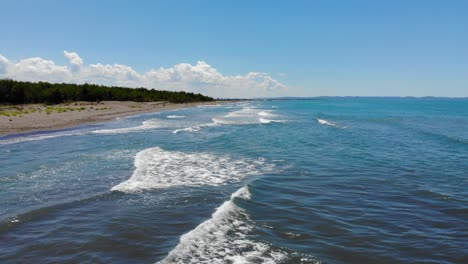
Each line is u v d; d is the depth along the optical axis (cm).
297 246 773
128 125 3734
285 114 6506
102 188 1234
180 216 959
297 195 1186
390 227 899
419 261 712
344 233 855
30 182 1308
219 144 2403
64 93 7894
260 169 1608
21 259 702
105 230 848
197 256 715
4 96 6625
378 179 1429
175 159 1816
